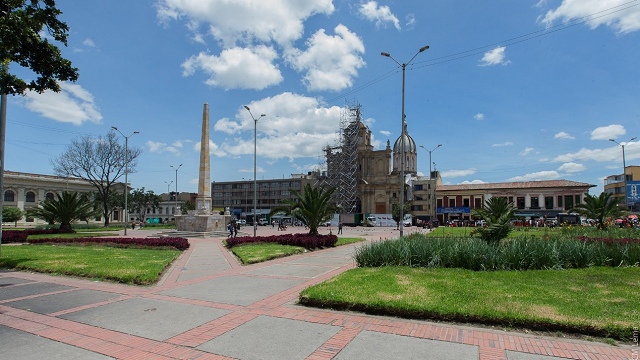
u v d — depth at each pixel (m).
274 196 103.56
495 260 12.38
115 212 89.50
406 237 17.36
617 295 8.42
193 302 9.27
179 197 116.38
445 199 82.88
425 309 7.53
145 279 11.67
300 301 8.94
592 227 31.86
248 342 6.45
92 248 22.36
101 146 59.44
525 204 75.50
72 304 9.13
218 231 40.25
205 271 14.64
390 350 5.99
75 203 39.31
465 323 7.22
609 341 6.15
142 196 87.94
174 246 23.31
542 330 6.69
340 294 8.77
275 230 58.22
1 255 17.33
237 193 110.56
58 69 14.23
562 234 24.92
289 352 5.99
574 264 12.65
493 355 5.73
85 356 5.95
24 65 13.91
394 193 88.94
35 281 12.23
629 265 12.30
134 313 8.30
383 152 92.31
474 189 80.19
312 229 27.38
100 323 7.59
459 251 12.94
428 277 10.86
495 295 8.50
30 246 23.64
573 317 6.78
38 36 13.41
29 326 7.44
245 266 16.03
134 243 24.09
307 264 16.45
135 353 6.06
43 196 74.75
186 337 6.73
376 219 78.56
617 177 74.62
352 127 92.81
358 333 6.83
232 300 9.45
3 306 8.97
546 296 8.39
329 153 92.75
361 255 14.41
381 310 7.90
